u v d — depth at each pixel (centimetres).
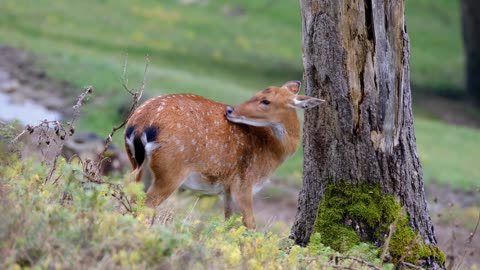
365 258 1089
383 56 1141
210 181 1239
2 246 809
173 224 976
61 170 978
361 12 1133
